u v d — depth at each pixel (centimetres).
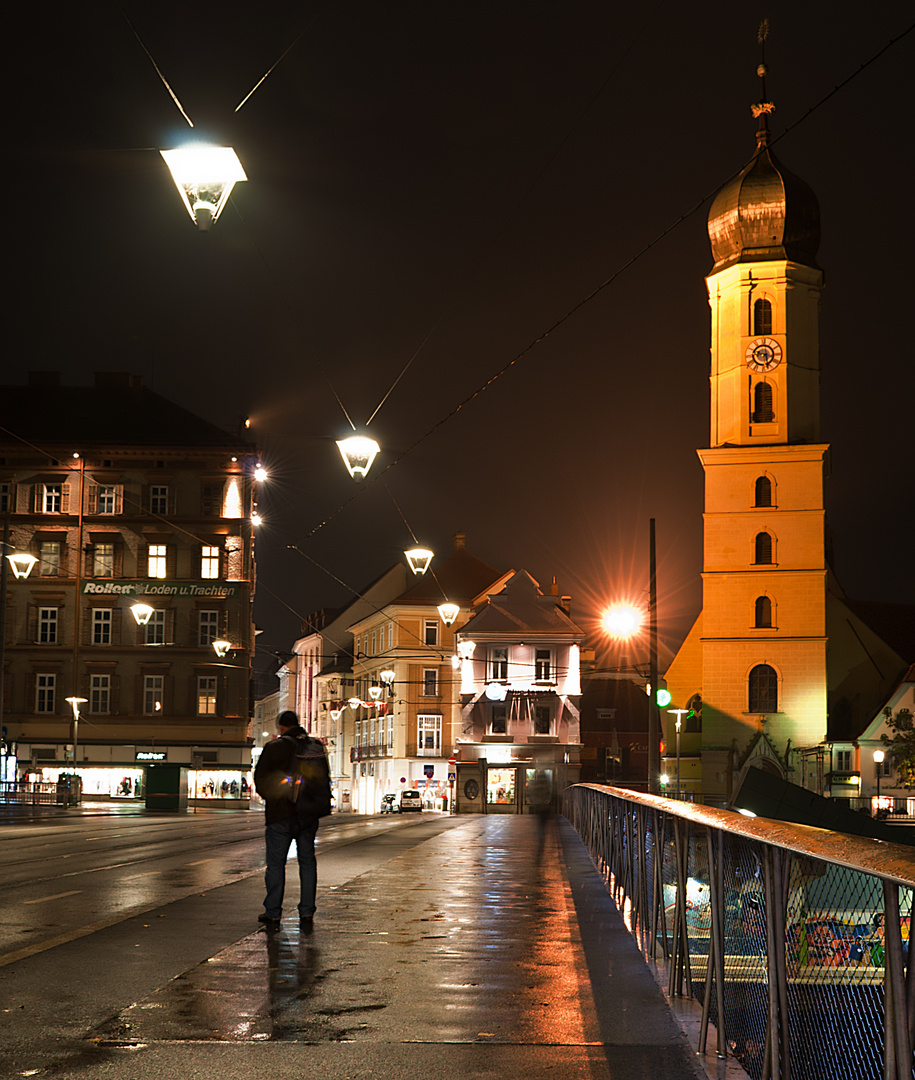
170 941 997
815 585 6556
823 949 453
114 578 7194
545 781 7344
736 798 4538
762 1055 550
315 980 827
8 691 7100
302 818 1112
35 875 1684
